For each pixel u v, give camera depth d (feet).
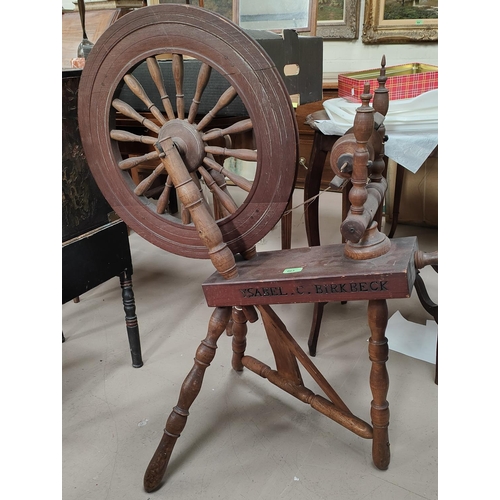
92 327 5.51
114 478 3.50
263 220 3.06
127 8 6.16
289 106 2.69
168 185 3.21
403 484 3.31
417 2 8.25
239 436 3.83
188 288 6.36
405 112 4.17
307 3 5.50
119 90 3.13
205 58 2.73
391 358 4.66
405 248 3.01
